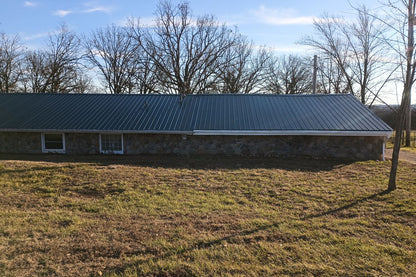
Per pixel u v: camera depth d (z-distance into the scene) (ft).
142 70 97.09
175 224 14.79
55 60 92.58
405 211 16.97
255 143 37.09
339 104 43.11
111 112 42.14
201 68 96.68
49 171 25.75
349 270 10.57
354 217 16.14
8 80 89.51
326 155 36.42
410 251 12.03
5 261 10.94
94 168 27.43
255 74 106.52
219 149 37.52
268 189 21.62
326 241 12.88
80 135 38.88
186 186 22.22
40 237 13.11
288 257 11.44
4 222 14.80
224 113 41.19
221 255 11.53
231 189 21.57
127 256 11.48
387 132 34.60
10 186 21.79
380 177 25.95
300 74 110.22
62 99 47.75
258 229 14.19
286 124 37.17
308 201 18.98
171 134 37.76
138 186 21.90
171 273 10.33
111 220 15.33
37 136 39.45
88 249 11.97
